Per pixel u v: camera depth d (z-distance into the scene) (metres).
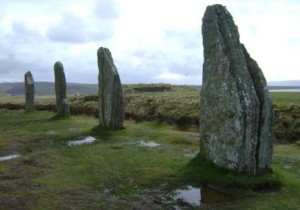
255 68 18.20
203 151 19.70
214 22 18.95
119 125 32.53
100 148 25.64
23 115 47.22
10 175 19.36
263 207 14.84
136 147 25.80
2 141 29.33
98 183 18.06
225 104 17.95
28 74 52.25
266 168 17.80
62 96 42.94
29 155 24.08
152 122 38.00
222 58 18.20
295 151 24.48
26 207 14.88
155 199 15.98
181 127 35.09
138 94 57.16
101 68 33.28
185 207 15.10
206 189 17.14
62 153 24.45
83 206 15.09
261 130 17.42
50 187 17.41
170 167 20.36
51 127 35.97
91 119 42.41
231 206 15.09
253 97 17.28
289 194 16.28
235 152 17.53
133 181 18.34
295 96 42.09
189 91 66.31
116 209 14.85
